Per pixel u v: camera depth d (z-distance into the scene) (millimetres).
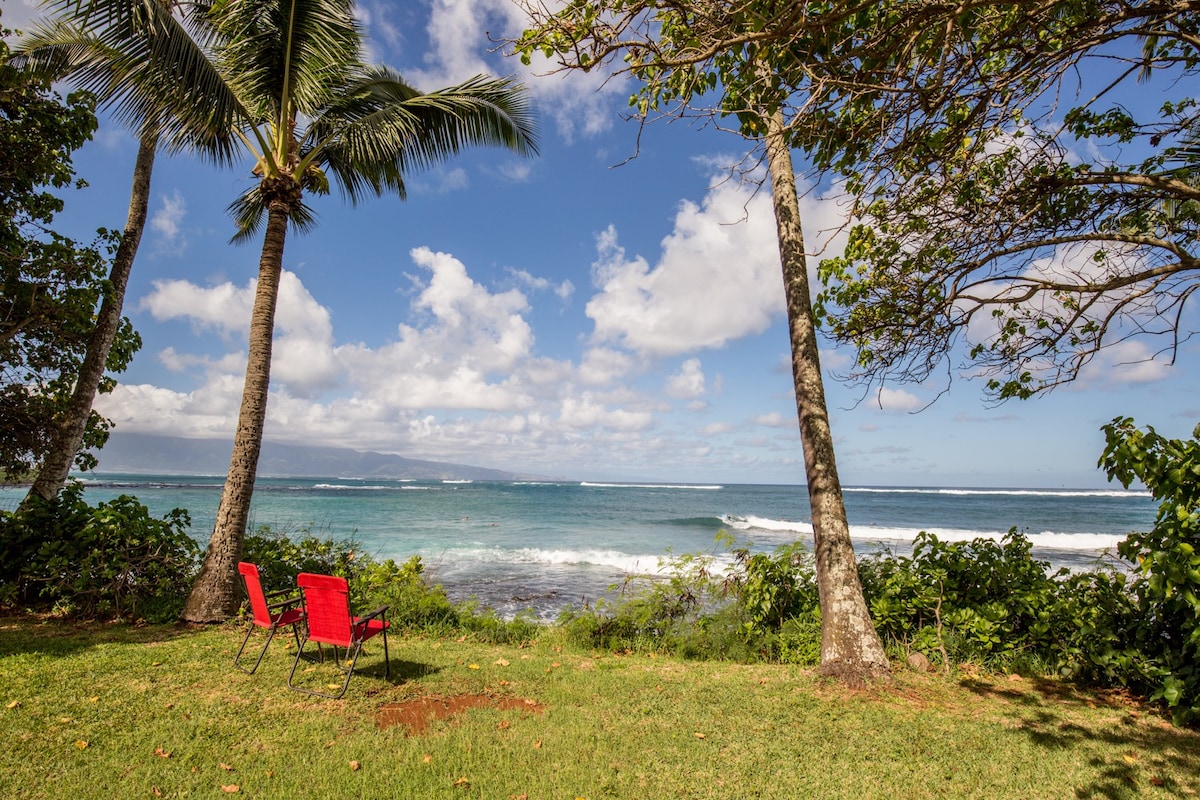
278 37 7527
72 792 3420
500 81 8508
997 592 6730
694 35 3172
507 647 7344
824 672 5910
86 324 9125
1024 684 5816
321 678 5609
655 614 7887
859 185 4031
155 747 4027
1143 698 5441
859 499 73062
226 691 5152
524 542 24125
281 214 8086
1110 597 5863
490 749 4160
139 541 8016
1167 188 3988
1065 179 4418
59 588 7586
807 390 6594
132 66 6215
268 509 36875
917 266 5723
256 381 7988
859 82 3213
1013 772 3994
